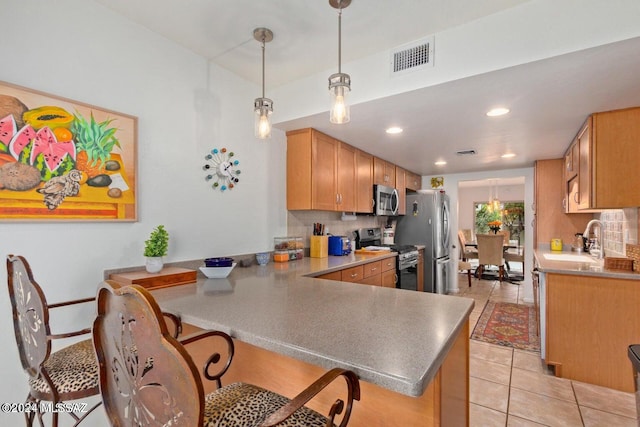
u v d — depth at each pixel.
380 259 3.24
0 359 1.32
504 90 1.89
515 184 8.79
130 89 1.76
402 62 1.94
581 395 2.12
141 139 1.81
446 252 5.09
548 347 2.41
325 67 2.26
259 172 2.59
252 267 2.42
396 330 1.04
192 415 0.63
